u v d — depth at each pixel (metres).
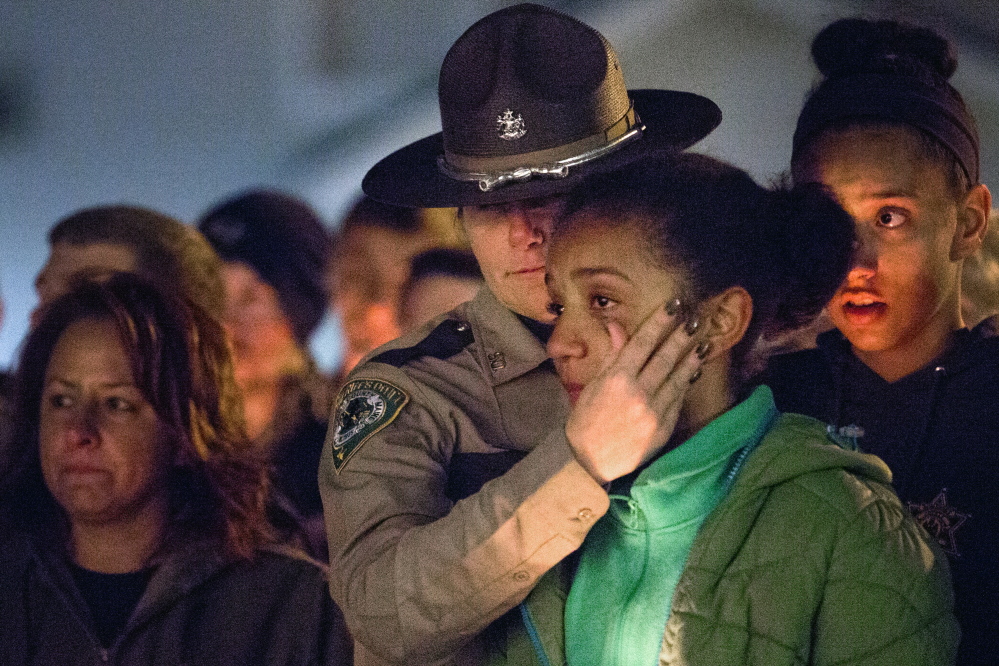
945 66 7.29
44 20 18.84
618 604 5.16
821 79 7.51
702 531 5.09
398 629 5.24
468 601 5.15
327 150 17.94
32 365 7.26
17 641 6.89
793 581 4.95
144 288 7.38
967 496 6.75
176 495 7.16
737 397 5.32
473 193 6.10
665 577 5.11
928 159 6.89
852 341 7.09
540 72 6.10
